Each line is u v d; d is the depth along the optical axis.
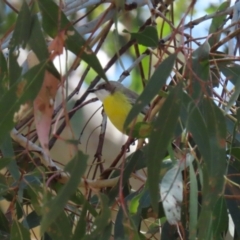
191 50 4.46
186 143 4.47
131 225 4.42
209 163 4.38
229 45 6.38
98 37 6.29
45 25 4.61
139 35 5.23
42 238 5.69
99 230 4.38
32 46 4.56
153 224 6.24
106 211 4.38
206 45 4.96
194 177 4.38
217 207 4.96
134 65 7.38
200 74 4.88
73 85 9.79
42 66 4.39
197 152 5.26
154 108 5.21
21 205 5.25
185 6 9.52
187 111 4.45
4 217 5.73
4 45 5.88
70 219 5.66
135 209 5.17
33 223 5.83
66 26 4.47
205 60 4.91
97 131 9.77
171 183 4.41
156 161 4.22
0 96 4.78
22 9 4.61
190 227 4.23
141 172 6.97
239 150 5.24
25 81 4.36
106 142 9.77
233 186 5.37
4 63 4.80
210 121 4.47
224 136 4.43
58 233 4.82
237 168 5.39
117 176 5.89
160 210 5.51
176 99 4.23
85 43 4.40
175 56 4.33
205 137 4.40
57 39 4.42
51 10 4.57
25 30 4.59
